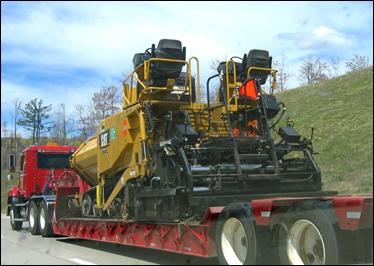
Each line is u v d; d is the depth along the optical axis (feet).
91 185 42.75
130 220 31.40
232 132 29.22
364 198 20.92
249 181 26.78
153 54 30.37
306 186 26.32
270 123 30.14
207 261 26.81
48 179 52.70
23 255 32.91
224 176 26.50
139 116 30.89
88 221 37.93
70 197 44.62
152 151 30.09
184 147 27.66
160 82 30.50
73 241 42.11
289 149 27.81
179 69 30.42
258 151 28.25
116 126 34.04
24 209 54.13
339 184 23.17
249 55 31.50
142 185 30.63
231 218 24.43
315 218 21.76
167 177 28.02
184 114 29.73
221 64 31.76
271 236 22.79
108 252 33.63
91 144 40.83
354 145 23.09
